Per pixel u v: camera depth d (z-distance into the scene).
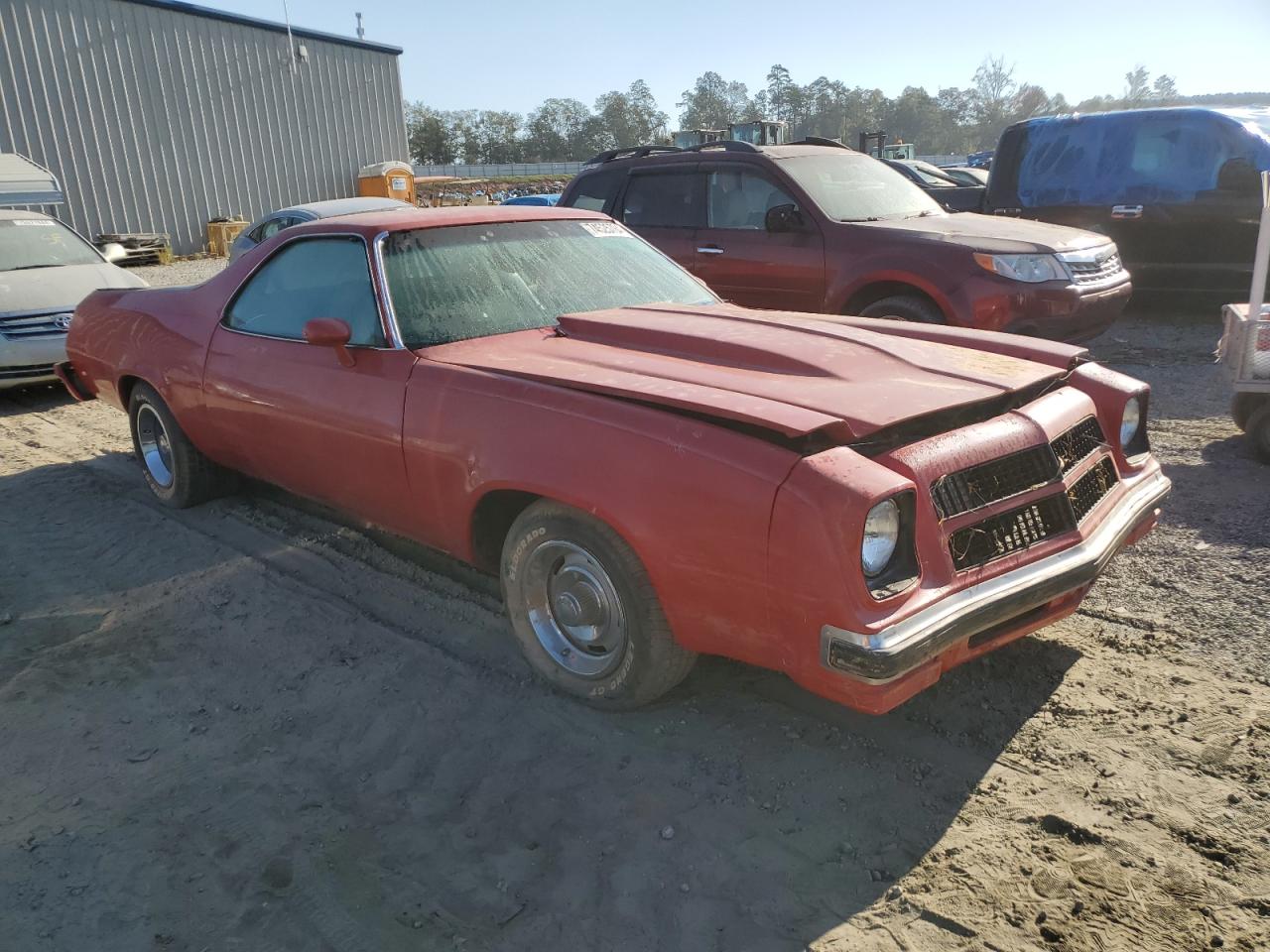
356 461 3.71
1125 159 9.27
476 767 2.92
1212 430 5.92
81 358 5.44
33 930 2.31
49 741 3.10
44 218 9.30
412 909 2.36
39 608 4.05
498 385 3.21
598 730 3.08
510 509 3.40
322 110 27.48
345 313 3.81
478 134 159.38
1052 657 3.38
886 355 3.22
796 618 2.47
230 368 4.30
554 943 2.24
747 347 3.25
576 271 4.18
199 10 24.34
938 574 2.53
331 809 2.74
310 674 3.46
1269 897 2.28
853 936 2.22
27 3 21.66
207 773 2.92
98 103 23.08
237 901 2.40
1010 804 2.64
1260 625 3.52
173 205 24.75
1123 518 3.09
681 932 2.26
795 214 6.83
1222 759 2.78
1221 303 9.31
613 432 2.83
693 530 2.63
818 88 185.75
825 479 2.40
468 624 3.81
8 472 6.03
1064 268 6.46
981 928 2.22
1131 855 2.44
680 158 7.64
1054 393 3.16
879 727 3.03
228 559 4.50
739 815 2.65
